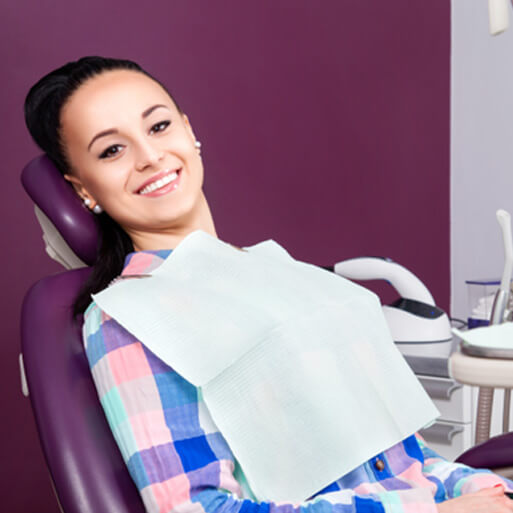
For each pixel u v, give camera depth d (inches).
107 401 34.3
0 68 75.1
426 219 113.4
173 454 32.1
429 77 112.9
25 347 37.7
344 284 42.8
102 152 42.9
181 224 45.2
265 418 34.8
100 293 36.9
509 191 107.7
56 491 33.3
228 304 36.9
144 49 84.6
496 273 109.8
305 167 99.9
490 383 44.9
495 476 38.4
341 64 103.4
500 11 56.7
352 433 35.4
